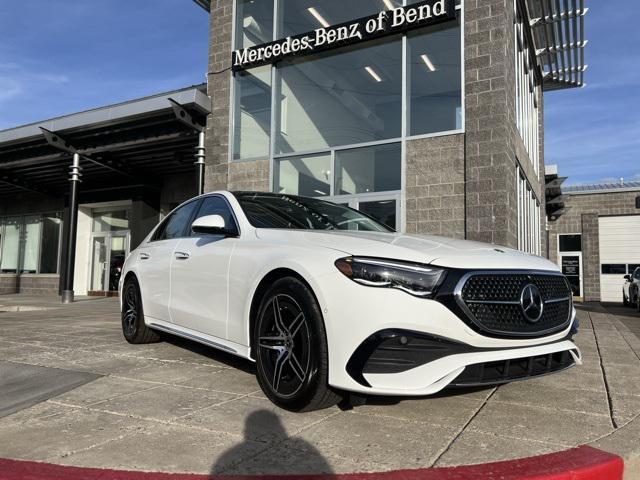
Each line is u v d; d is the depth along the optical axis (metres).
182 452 2.50
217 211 4.40
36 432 2.77
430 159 8.89
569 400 3.51
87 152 12.99
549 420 3.06
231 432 2.77
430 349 2.75
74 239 13.25
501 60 8.42
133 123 11.88
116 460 2.40
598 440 2.72
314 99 10.31
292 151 10.45
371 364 2.75
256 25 11.21
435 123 9.00
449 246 3.27
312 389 2.92
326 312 2.88
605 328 7.73
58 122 12.27
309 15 10.59
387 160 9.36
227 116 11.14
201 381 3.81
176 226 5.00
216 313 3.86
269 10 11.06
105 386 3.68
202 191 11.30
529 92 13.07
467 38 8.71
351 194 9.66
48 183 17.45
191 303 4.21
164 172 15.59
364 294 2.80
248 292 3.49
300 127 10.41
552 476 2.26
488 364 2.88
